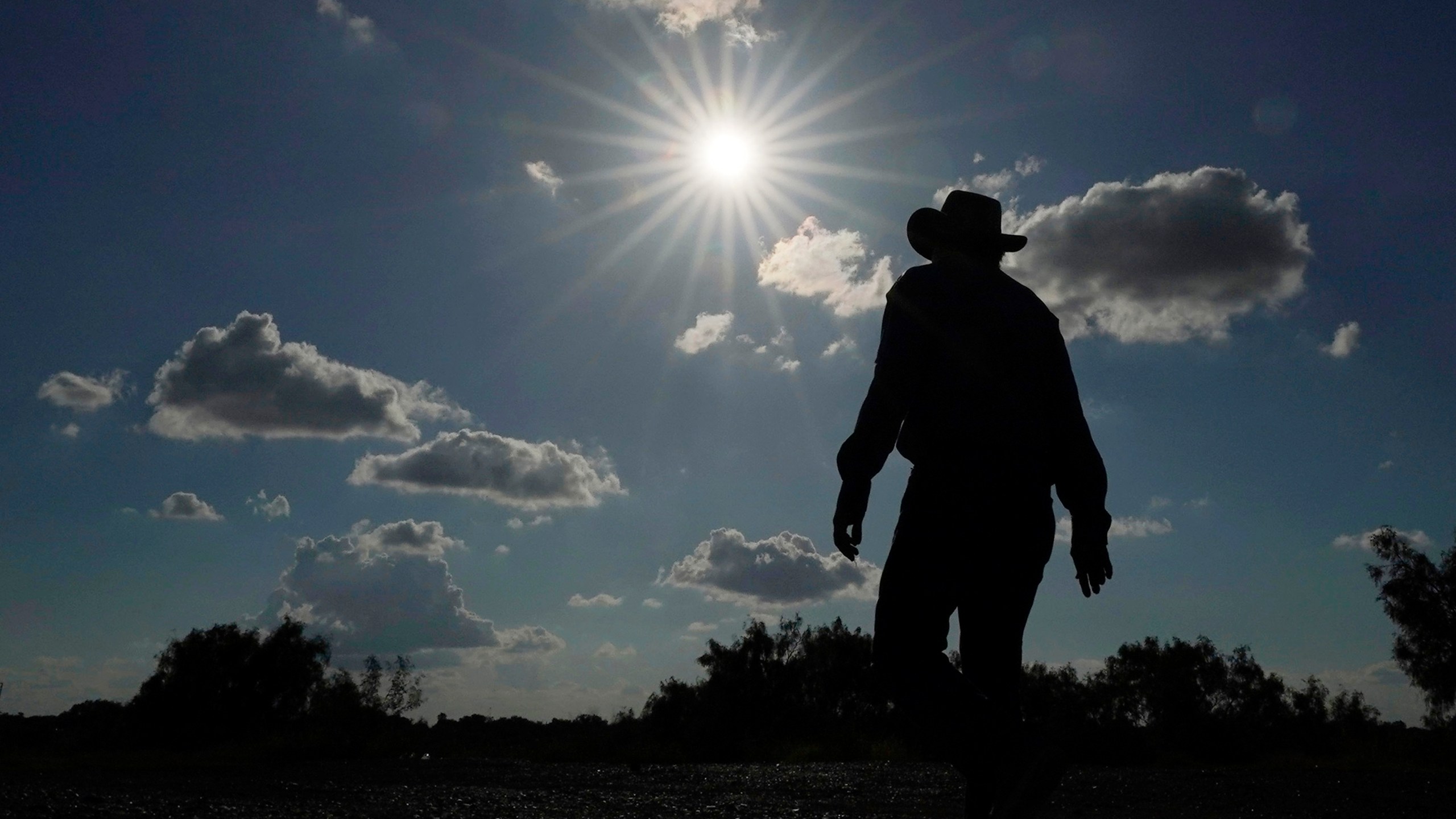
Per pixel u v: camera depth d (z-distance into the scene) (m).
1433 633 28.05
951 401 2.51
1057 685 31.52
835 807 8.59
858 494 2.49
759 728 39.06
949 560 2.44
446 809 7.21
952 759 2.38
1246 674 31.91
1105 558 2.70
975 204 2.83
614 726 30.64
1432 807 10.51
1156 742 29.28
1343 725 32.84
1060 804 10.53
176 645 34.47
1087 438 2.67
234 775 14.05
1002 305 2.63
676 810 7.78
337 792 9.62
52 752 23.06
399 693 25.47
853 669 41.16
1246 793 12.10
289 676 35.16
